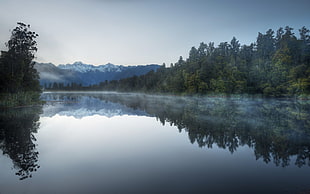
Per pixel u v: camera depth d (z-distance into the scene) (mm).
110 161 9555
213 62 96438
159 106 42531
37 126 18672
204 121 21953
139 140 13812
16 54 46062
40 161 9492
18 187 6891
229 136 14867
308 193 6391
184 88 98625
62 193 6461
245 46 103375
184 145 12500
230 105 44094
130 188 6789
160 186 6941
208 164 9180
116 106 42406
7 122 20672
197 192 6496
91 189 6730
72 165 8992
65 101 59969
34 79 52656
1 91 42281
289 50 80000
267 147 11969
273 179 7543
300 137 14383
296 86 61562
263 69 78000
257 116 25719
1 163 9242
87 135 15281
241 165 9062
